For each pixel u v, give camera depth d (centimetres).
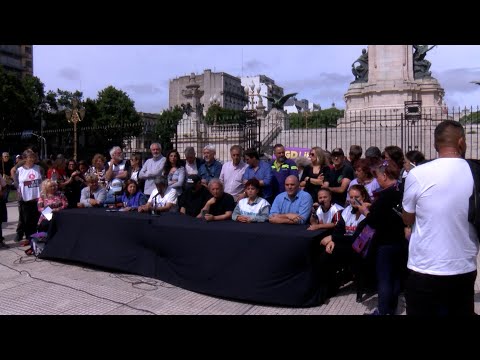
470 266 280
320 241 489
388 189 430
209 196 653
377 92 2422
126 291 533
